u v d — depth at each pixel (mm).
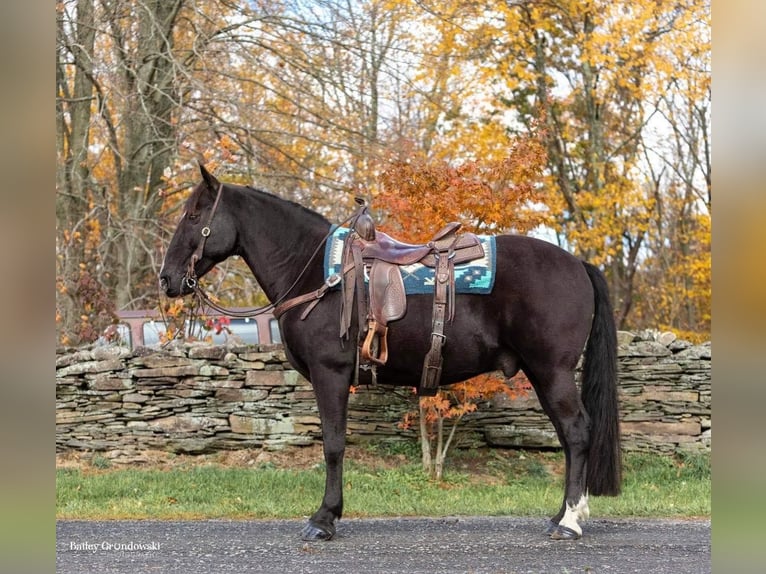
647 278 19031
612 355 5070
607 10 14008
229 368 8305
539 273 4898
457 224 5086
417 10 12891
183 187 10109
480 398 8492
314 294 4984
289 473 7535
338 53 10758
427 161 9680
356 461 8102
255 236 5223
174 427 8203
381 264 4965
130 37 11008
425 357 4906
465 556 4602
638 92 14555
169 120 11172
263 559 4551
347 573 4238
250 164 10797
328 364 4953
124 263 11406
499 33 14328
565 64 15875
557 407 4863
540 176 9562
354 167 11734
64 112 11555
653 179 18234
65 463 7934
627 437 8445
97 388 8250
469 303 4902
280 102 11648
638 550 4746
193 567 4387
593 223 15234
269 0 10656
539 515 6004
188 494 6668
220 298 10609
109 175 13945
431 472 7785
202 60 10023
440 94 13477
